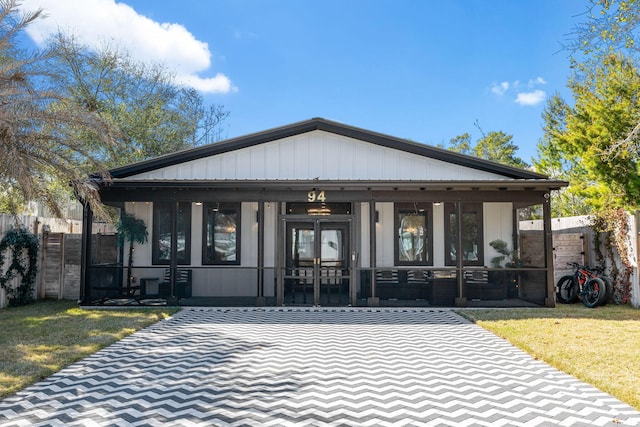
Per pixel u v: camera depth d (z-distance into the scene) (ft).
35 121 26.35
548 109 71.97
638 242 34.24
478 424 12.83
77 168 30.99
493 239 41.27
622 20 27.17
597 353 20.30
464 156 39.40
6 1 25.36
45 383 16.40
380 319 29.96
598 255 38.22
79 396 15.02
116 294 38.29
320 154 39.99
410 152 40.06
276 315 31.45
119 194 34.58
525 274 37.55
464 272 40.01
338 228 41.06
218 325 27.78
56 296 39.52
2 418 13.12
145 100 72.38
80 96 59.11
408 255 41.22
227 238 41.37
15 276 35.32
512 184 33.12
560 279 38.75
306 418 13.21
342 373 17.72
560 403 14.51
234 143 39.52
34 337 23.72
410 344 22.77
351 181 33.17
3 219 34.78
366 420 13.10
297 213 41.57
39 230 39.55
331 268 38.65
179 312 32.63
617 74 42.91
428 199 34.76
